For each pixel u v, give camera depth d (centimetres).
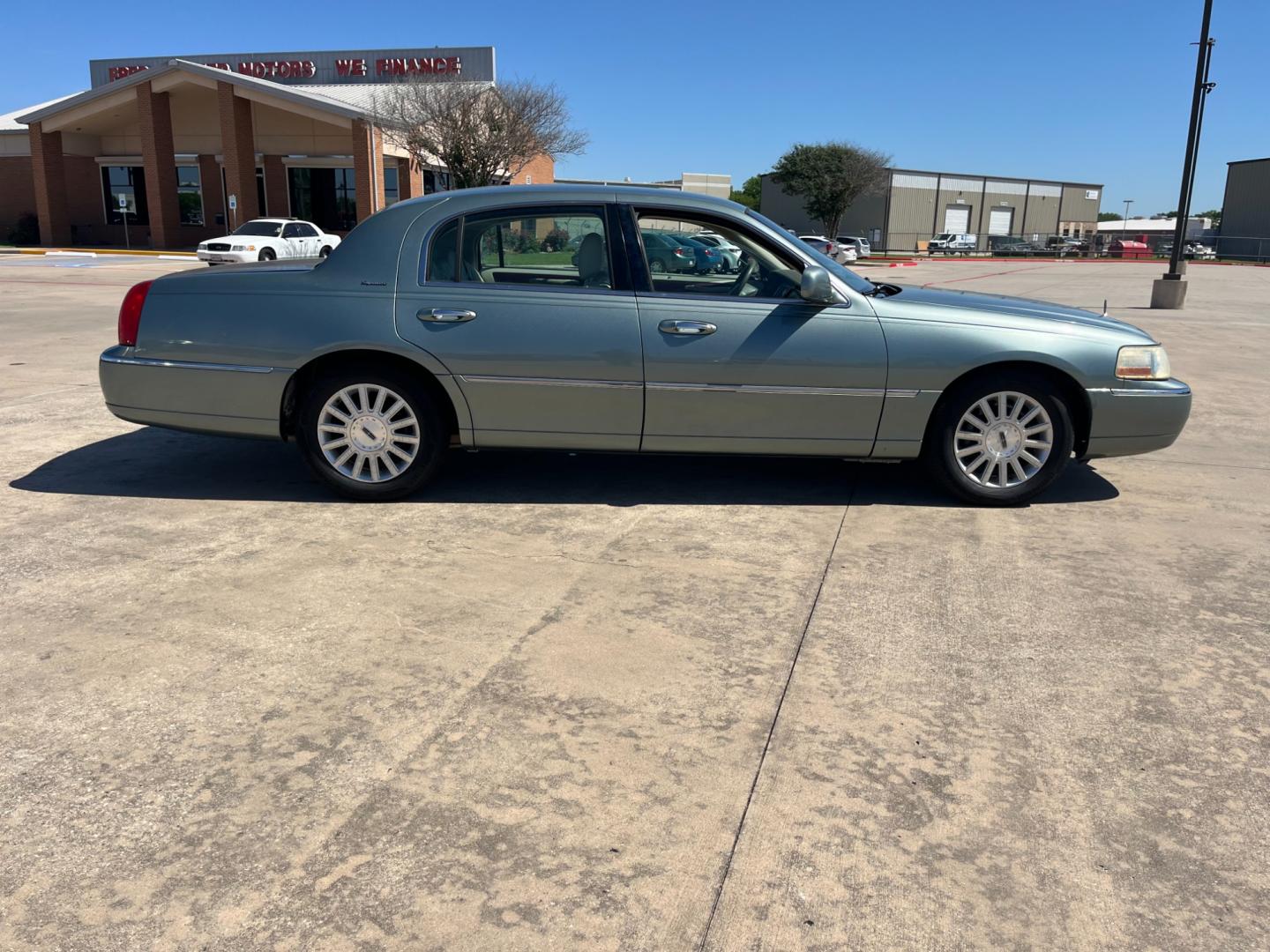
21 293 1831
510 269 507
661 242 507
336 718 304
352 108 3572
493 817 258
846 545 467
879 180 5625
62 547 448
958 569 438
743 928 221
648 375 498
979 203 7244
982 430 520
